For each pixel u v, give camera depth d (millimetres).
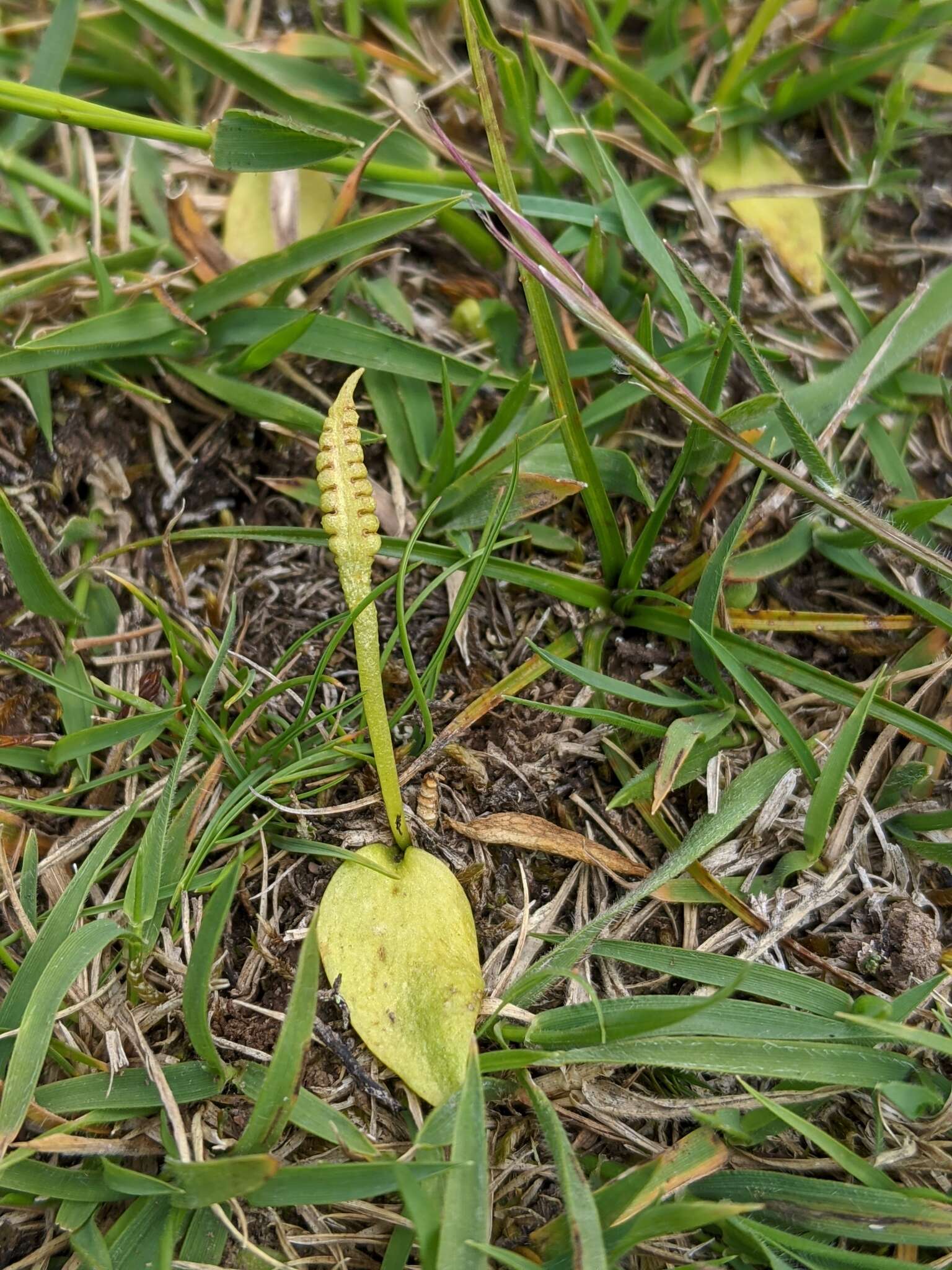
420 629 153
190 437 158
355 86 167
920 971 141
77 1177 130
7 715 148
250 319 154
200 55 157
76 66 165
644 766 149
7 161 159
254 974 140
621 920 144
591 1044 132
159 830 132
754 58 174
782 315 166
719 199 167
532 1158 137
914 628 154
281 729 147
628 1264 134
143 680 149
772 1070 131
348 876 138
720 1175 133
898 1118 138
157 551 155
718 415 146
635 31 176
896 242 171
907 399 164
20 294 152
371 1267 134
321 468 135
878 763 150
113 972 140
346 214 157
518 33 173
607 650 153
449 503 152
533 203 160
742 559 154
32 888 139
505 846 146
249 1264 131
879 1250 135
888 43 171
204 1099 135
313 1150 136
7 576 150
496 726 149
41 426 152
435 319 164
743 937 144
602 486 148
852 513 139
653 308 163
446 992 133
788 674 146
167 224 163
